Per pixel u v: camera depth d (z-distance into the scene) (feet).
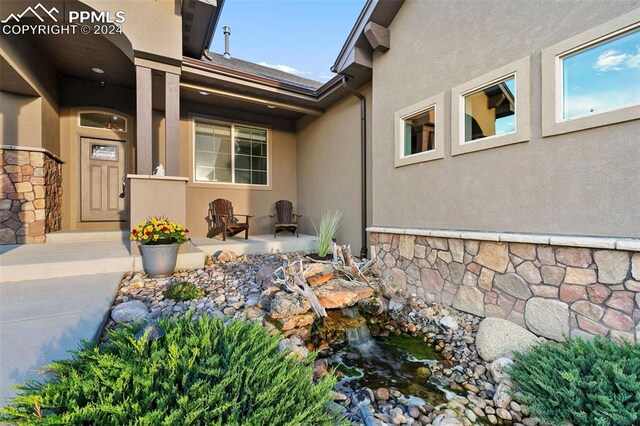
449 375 7.87
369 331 10.12
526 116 8.95
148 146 13.35
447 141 11.43
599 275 7.39
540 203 8.68
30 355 5.52
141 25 12.94
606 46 7.55
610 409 4.98
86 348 5.18
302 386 4.92
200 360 4.71
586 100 7.92
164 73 14.07
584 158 7.81
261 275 11.97
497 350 7.97
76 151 18.33
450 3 11.25
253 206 23.44
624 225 7.16
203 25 15.66
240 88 18.22
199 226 21.21
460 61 10.90
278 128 24.67
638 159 6.95
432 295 11.76
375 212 15.12
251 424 3.77
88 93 18.57
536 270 8.58
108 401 3.67
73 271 11.11
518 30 9.16
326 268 11.50
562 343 7.75
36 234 15.24
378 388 7.26
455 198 11.14
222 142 22.47
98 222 18.97
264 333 6.25
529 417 6.24
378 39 13.87
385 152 14.47
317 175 22.31
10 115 14.76
